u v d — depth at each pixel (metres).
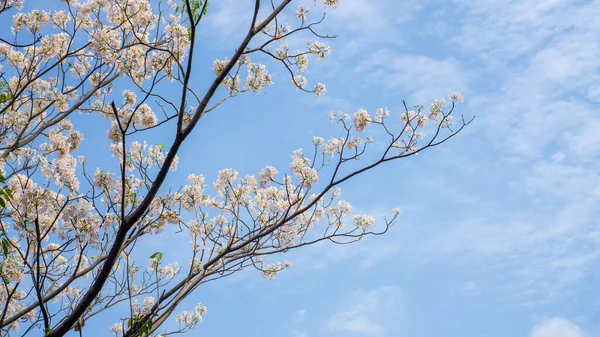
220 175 6.12
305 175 5.68
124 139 4.13
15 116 6.00
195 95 4.46
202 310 6.02
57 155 5.70
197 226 5.45
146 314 4.61
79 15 6.46
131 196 5.17
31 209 4.81
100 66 6.14
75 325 4.52
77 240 5.02
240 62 5.70
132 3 5.82
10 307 5.75
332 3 5.50
